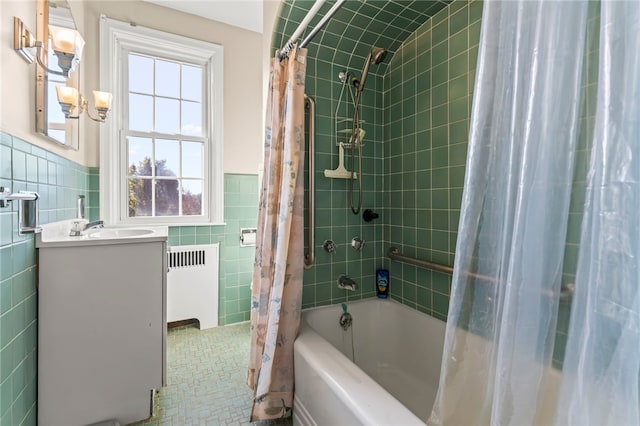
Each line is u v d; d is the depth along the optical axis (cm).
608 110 47
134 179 237
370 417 84
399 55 181
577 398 50
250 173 270
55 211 147
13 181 103
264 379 130
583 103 53
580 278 53
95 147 219
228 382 172
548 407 55
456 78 148
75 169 185
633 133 45
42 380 121
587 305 50
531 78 56
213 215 258
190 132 257
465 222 69
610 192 47
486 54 67
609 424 46
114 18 221
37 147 125
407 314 173
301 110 140
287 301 139
